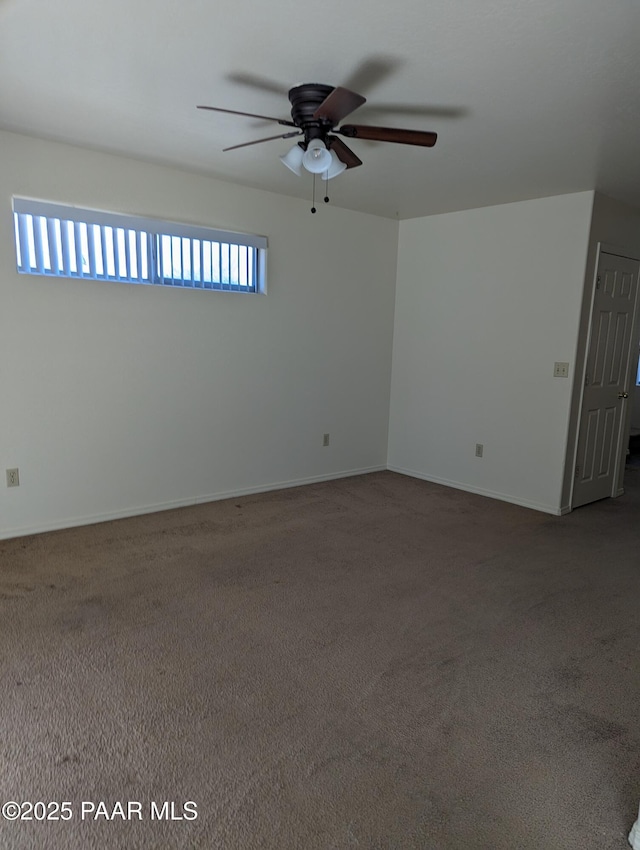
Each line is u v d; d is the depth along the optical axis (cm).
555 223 396
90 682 204
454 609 267
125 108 262
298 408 463
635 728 189
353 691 204
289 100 243
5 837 142
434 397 492
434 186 378
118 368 363
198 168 361
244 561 316
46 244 327
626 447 470
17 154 308
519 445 434
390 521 392
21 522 340
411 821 150
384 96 236
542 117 254
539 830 149
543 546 351
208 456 416
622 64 204
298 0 170
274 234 423
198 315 394
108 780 161
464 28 183
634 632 250
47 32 194
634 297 439
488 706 198
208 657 222
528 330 420
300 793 158
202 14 180
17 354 324
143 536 348
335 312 473
